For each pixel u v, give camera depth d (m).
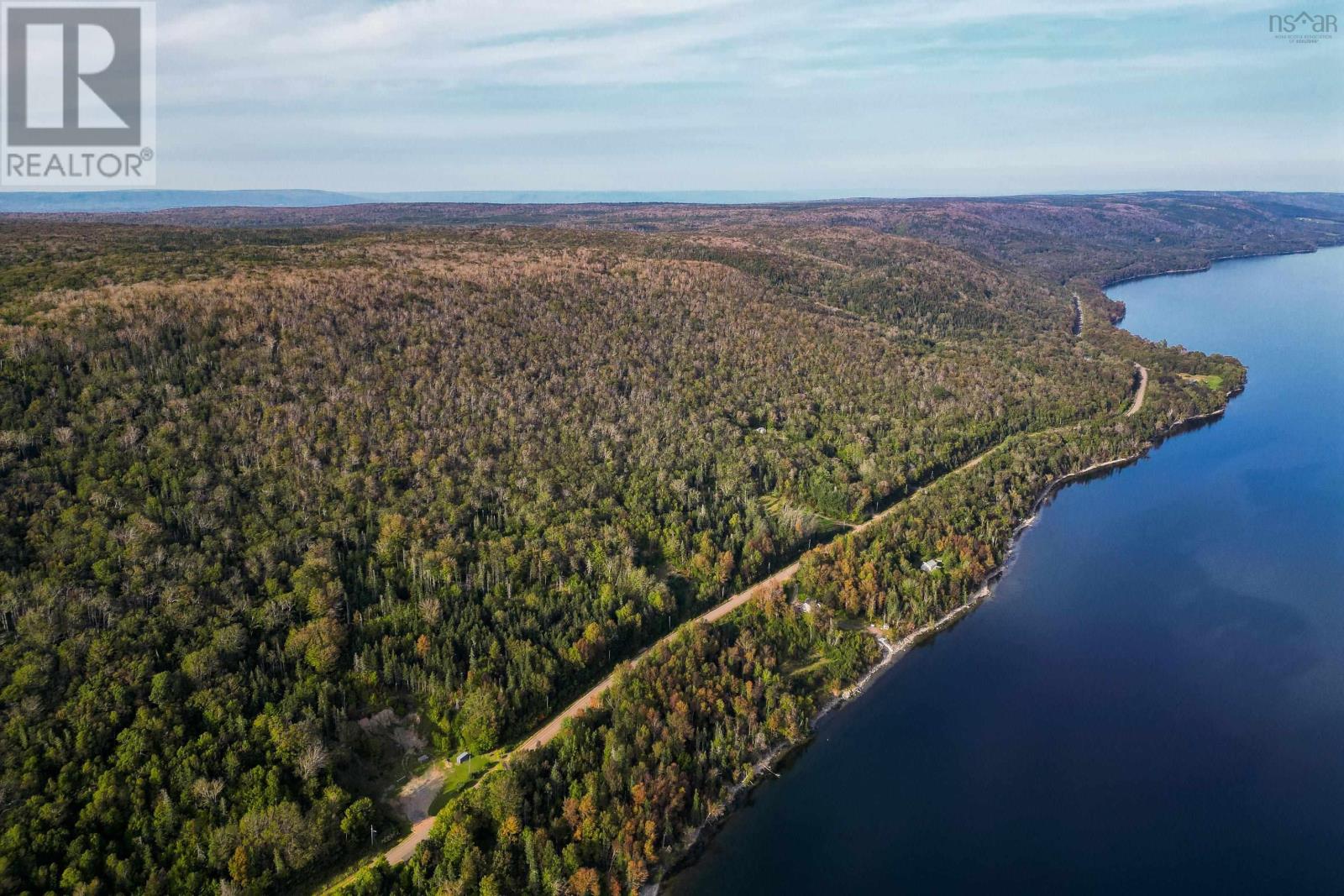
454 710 118.94
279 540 140.12
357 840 100.38
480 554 148.00
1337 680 139.12
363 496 156.25
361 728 115.94
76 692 104.62
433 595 137.50
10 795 91.50
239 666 115.12
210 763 100.88
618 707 120.19
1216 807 113.12
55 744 97.31
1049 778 119.38
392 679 122.00
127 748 99.12
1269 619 157.88
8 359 157.12
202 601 122.62
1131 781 118.38
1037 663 146.12
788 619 148.25
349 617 129.88
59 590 116.75
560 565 150.25
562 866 96.31
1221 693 137.00
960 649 150.88
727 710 125.81
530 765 108.31
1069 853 106.38
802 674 139.25
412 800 109.12
